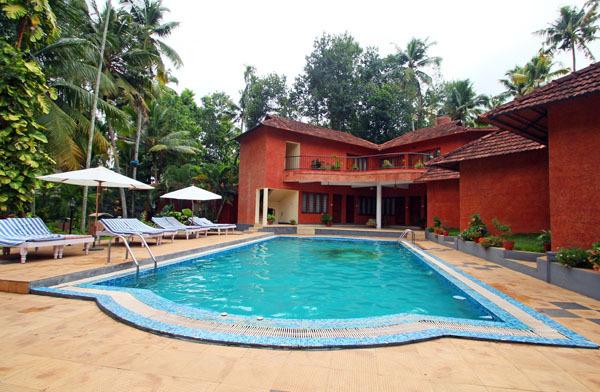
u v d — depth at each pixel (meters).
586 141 5.73
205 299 5.50
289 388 2.24
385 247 13.09
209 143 28.20
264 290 6.22
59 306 3.99
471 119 30.80
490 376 2.47
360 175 18.27
